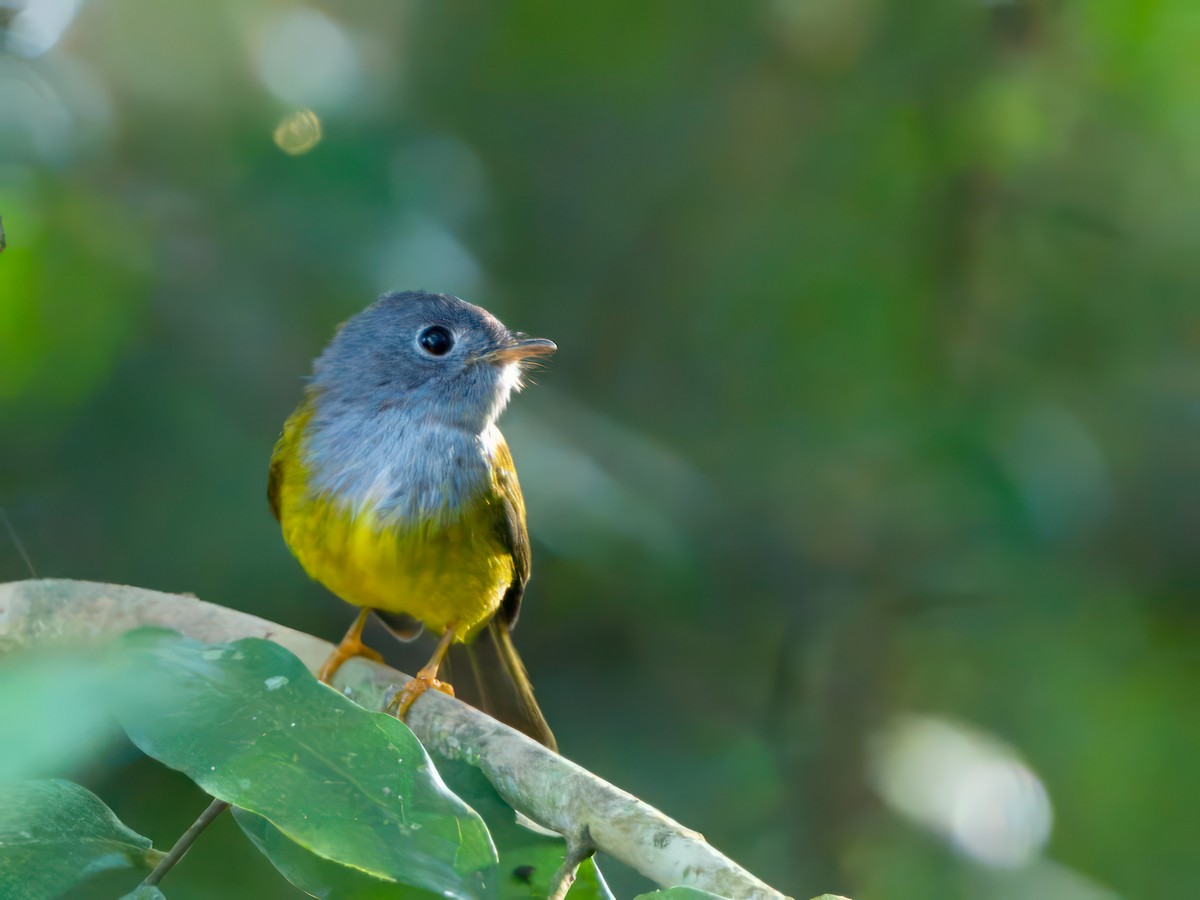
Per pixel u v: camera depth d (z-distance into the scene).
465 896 3.71
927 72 12.16
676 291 12.98
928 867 10.68
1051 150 12.27
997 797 11.03
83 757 3.41
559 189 13.01
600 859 9.07
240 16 9.03
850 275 12.38
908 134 12.45
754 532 12.14
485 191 11.01
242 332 9.63
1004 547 12.05
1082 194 12.73
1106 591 12.88
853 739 11.34
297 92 9.30
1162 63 11.95
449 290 9.60
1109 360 13.09
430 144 10.14
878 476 12.12
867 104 12.44
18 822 3.97
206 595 9.73
